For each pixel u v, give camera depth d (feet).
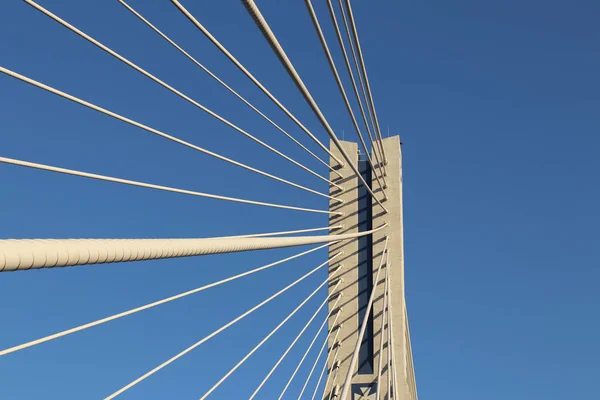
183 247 34.60
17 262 22.74
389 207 116.57
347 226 116.98
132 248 29.32
